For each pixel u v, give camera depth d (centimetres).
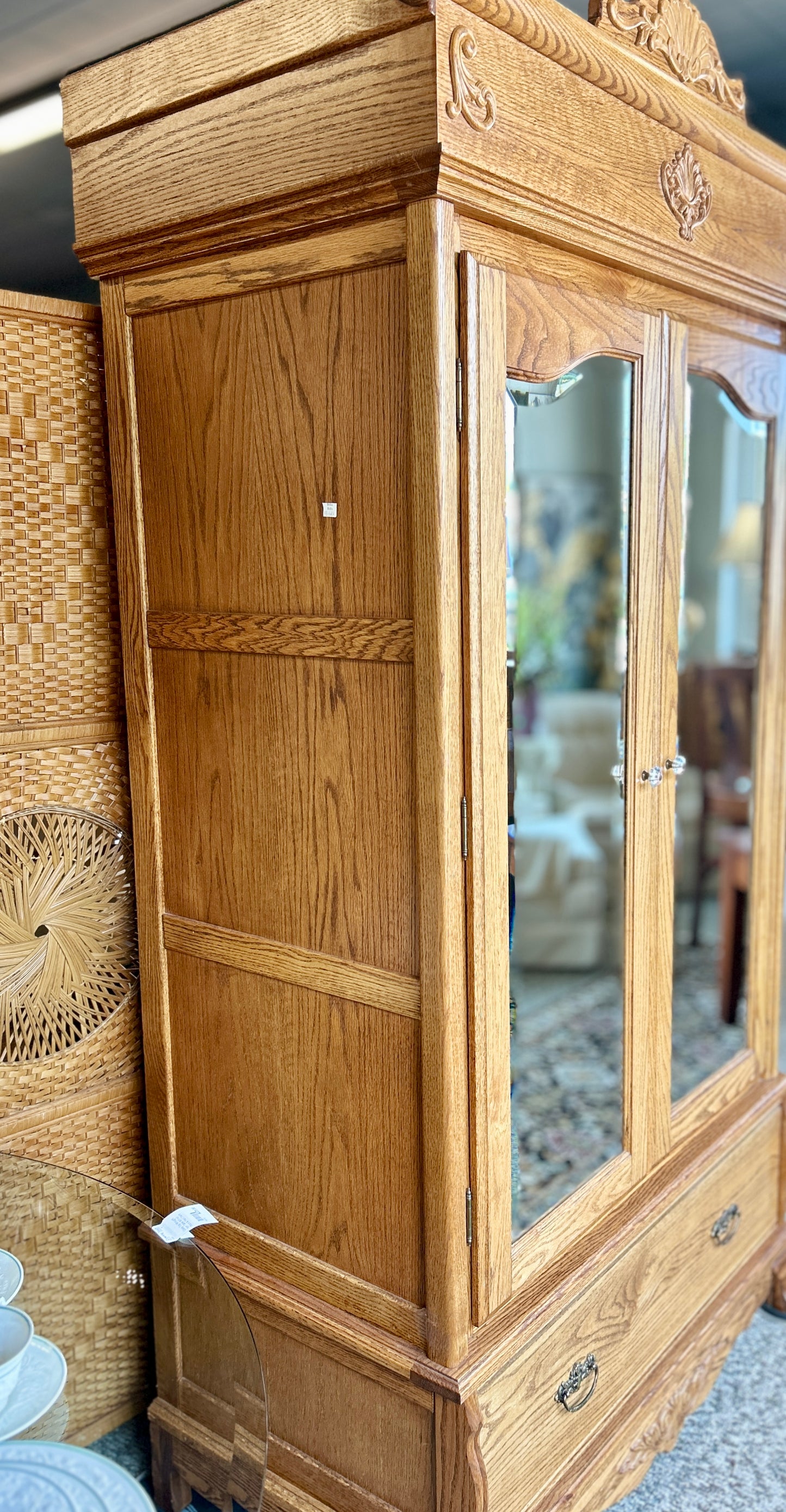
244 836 126
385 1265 119
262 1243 132
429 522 101
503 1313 121
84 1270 111
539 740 397
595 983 335
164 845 137
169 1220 119
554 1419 129
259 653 120
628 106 119
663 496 141
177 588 129
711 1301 169
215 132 111
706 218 138
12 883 136
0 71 186
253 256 112
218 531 122
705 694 375
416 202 96
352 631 110
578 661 481
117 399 130
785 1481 151
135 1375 105
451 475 101
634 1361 147
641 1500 148
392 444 104
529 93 103
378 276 102
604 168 115
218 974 132
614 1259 137
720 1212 169
